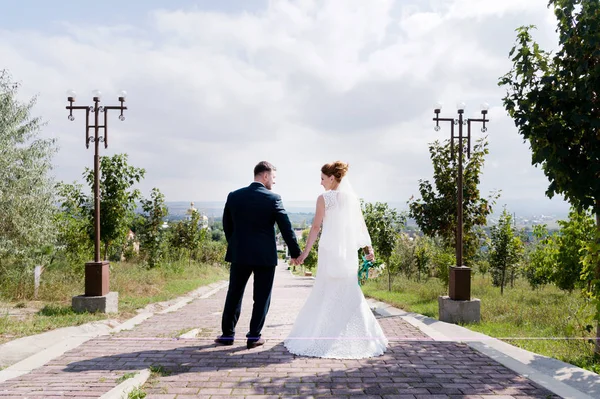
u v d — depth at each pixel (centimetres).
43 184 1150
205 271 2369
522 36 566
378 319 784
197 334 581
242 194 496
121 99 875
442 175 1123
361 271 791
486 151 1101
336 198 502
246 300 1235
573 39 517
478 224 1124
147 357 445
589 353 514
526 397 339
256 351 473
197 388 352
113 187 1221
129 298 1073
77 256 1309
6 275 1032
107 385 350
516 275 1723
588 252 541
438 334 615
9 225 1070
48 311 773
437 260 1338
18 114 1143
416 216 1159
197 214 2584
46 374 384
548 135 516
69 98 857
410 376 392
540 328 723
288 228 492
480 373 404
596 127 492
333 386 361
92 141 862
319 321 473
